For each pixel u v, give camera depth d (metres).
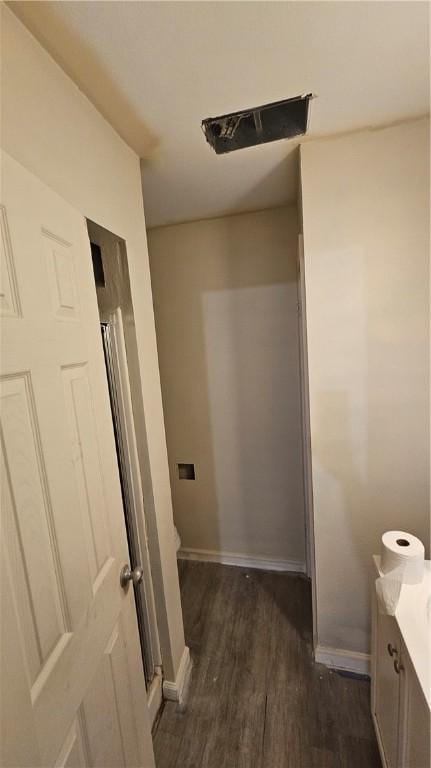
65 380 0.77
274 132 1.23
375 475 1.43
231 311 2.14
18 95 0.73
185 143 1.25
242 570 2.34
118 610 0.97
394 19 0.79
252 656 1.69
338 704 1.44
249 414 2.22
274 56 0.88
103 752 0.83
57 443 0.72
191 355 2.25
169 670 1.50
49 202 0.75
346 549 1.50
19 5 0.70
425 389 1.34
